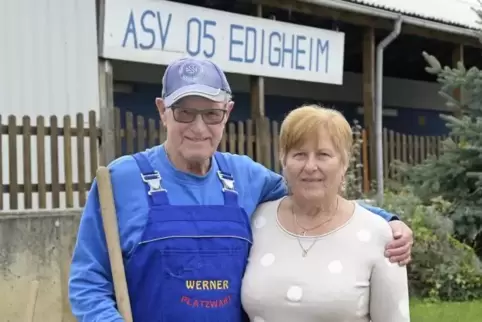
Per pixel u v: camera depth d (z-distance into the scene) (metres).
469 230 7.66
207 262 2.15
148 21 7.38
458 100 9.20
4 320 5.46
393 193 8.67
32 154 6.50
